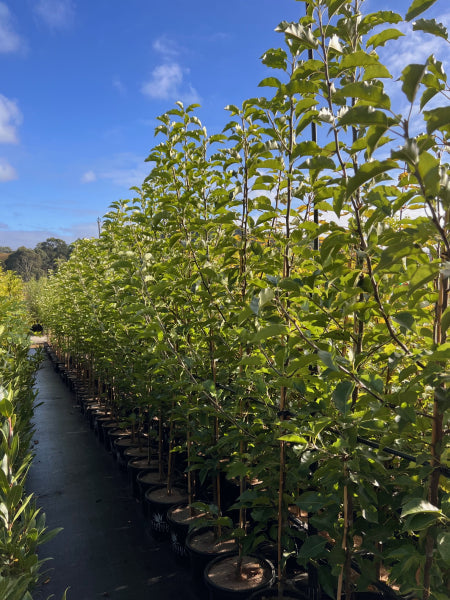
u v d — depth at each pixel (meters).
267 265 2.49
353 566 2.18
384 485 1.75
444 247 1.45
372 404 1.49
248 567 2.70
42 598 2.90
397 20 1.63
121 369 4.84
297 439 1.65
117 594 2.94
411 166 1.10
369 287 1.53
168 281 2.70
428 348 1.49
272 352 2.35
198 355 3.04
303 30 1.50
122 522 3.97
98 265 5.75
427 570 1.42
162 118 3.21
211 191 2.84
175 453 4.17
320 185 1.93
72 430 7.00
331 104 1.54
